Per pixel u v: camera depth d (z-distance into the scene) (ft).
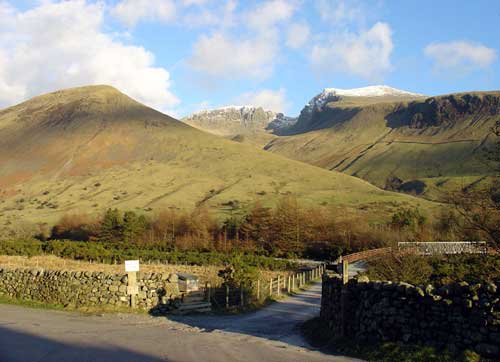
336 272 66.74
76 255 184.65
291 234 252.62
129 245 257.34
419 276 64.95
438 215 252.21
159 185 522.47
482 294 39.65
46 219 398.42
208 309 80.23
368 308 48.78
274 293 108.68
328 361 42.60
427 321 42.57
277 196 452.35
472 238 68.64
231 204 422.82
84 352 44.45
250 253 237.86
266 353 45.96
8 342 48.42
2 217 425.69
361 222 271.28
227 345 49.73
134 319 68.18
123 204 448.24
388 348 43.57
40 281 82.43
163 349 46.44
